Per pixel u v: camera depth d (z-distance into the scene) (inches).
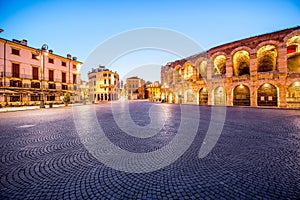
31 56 1157.1
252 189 103.8
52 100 1283.2
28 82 1132.5
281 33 693.3
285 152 170.7
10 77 1023.6
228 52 874.1
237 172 127.8
